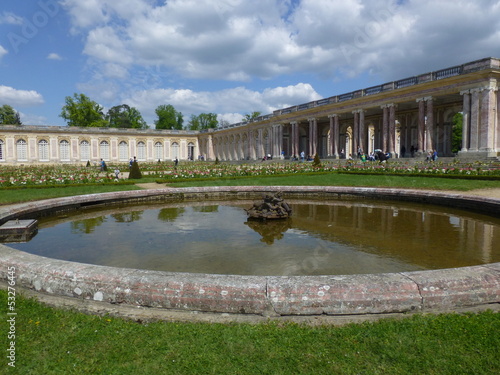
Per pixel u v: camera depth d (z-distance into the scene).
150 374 3.36
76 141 76.31
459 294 4.67
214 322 4.38
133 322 4.42
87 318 4.46
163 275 4.99
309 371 3.38
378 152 38.97
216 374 3.36
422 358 3.54
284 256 8.52
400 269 7.54
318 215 14.61
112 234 11.16
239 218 13.95
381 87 42.81
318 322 4.38
